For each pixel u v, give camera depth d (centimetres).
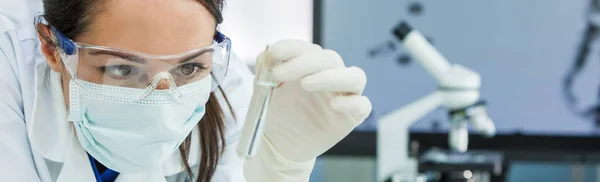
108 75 94
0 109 105
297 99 105
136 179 113
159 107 96
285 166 110
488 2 188
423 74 189
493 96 191
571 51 189
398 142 162
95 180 112
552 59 189
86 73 96
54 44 99
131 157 103
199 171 117
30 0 119
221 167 119
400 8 188
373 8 188
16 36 113
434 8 188
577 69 189
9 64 110
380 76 190
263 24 186
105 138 100
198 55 93
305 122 106
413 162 162
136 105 96
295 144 107
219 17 97
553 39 189
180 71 96
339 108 95
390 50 189
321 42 186
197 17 92
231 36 186
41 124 108
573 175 207
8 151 105
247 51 187
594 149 190
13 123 107
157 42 90
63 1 95
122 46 91
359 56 189
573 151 190
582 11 188
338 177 201
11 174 104
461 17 189
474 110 158
